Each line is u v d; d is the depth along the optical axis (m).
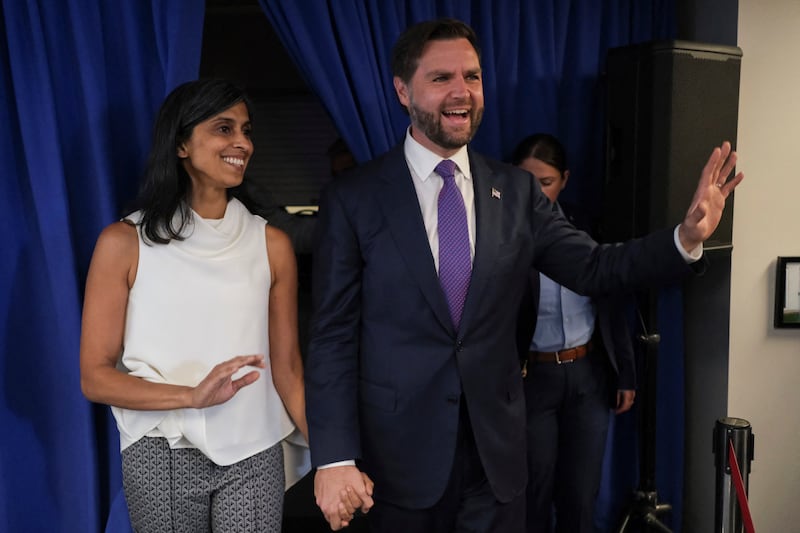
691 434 2.94
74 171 2.35
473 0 2.64
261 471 1.91
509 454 1.91
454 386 1.82
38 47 2.25
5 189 2.32
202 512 1.88
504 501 1.89
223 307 1.86
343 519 1.78
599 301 2.49
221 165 1.85
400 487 1.86
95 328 1.83
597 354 2.55
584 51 2.75
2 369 2.35
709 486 2.85
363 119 2.49
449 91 1.75
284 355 2.01
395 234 1.81
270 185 3.51
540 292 2.45
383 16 2.50
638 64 2.48
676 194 2.49
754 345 2.74
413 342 1.83
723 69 2.52
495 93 2.64
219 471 1.86
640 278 1.79
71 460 2.39
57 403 2.38
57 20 2.29
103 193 2.29
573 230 1.95
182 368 1.84
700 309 2.86
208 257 1.85
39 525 2.42
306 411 1.87
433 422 1.84
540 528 2.57
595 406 2.53
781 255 2.71
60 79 2.32
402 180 1.85
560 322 2.46
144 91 2.34
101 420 2.40
